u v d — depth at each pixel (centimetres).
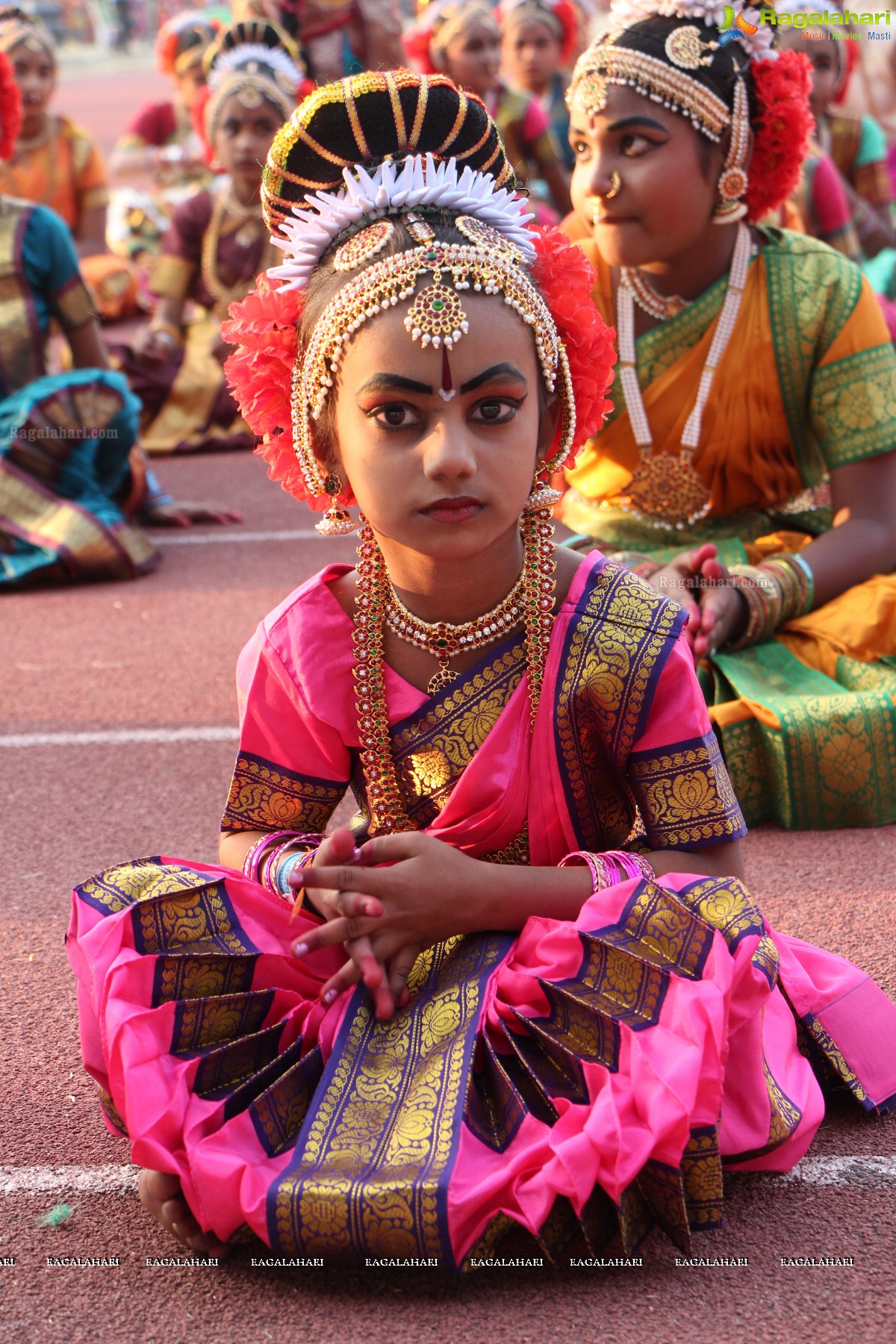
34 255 788
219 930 286
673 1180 247
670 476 509
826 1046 307
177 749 549
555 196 1288
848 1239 268
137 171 1598
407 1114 259
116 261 1504
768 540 520
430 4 1230
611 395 502
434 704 295
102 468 815
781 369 492
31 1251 274
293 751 307
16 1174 299
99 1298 259
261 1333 247
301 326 289
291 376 298
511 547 293
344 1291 257
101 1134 313
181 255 1080
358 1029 276
